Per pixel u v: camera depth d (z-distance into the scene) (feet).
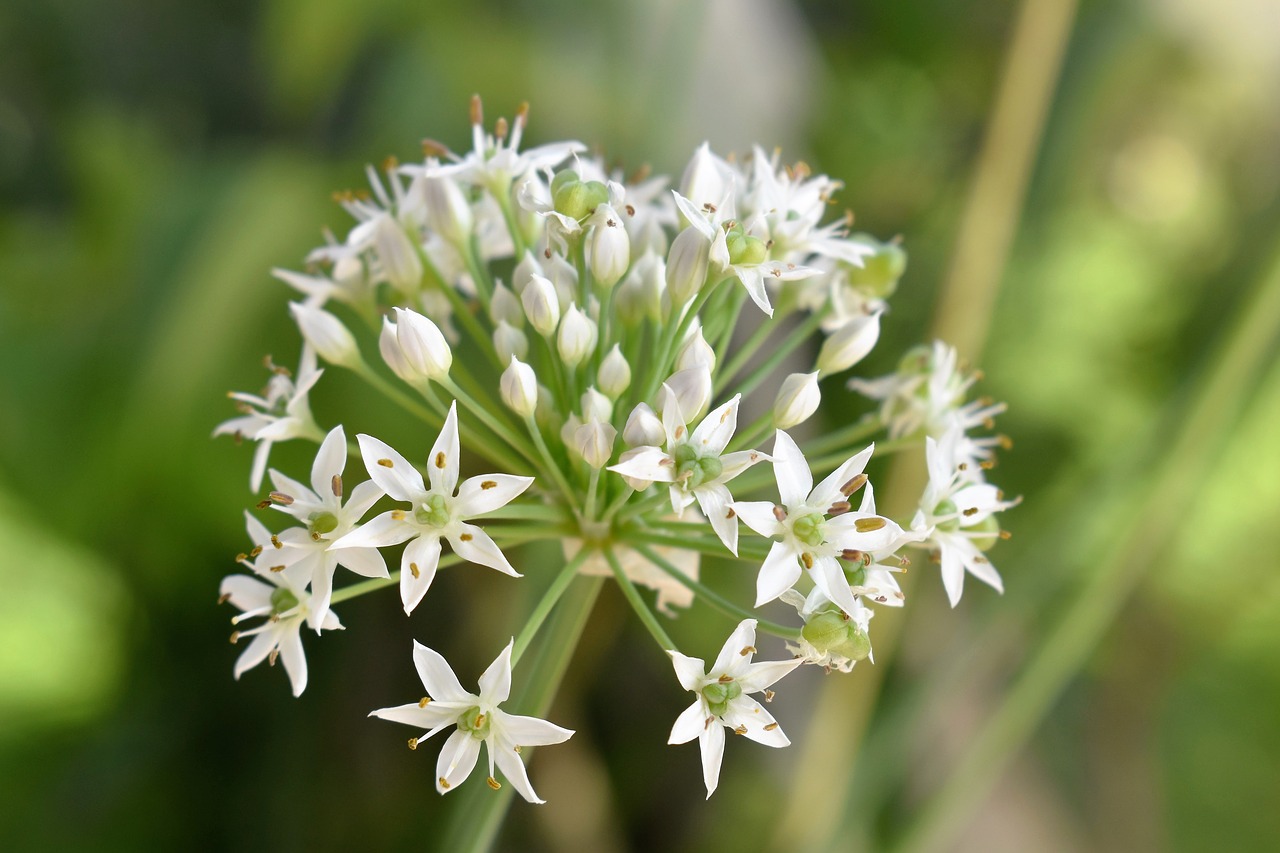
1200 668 1.20
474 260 0.64
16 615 0.96
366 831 1.02
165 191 1.02
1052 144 1.15
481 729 0.57
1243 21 1.24
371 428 0.94
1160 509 0.72
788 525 0.58
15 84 1.49
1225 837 1.12
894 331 1.24
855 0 1.47
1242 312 0.70
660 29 0.95
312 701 1.04
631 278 0.63
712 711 0.58
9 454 0.96
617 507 0.60
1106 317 1.27
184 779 1.02
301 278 0.65
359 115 1.25
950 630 1.07
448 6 1.05
